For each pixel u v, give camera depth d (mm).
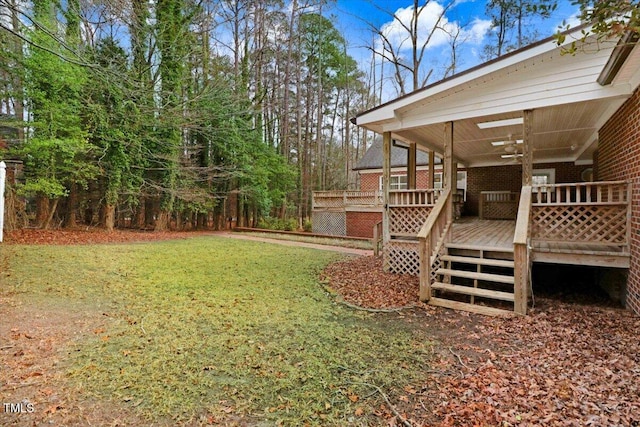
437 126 6836
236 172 17375
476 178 13062
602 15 2666
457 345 3646
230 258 9047
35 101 11547
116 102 13492
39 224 12930
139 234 14367
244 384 2812
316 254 9898
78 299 5004
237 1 18859
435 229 5750
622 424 2285
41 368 2980
